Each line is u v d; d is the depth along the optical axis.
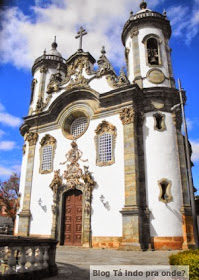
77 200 20.81
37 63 30.31
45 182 22.75
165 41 24.19
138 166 18.89
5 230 36.62
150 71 22.22
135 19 24.48
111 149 19.94
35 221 22.00
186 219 17.62
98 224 18.55
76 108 23.22
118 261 11.54
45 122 25.08
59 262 11.20
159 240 16.95
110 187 18.97
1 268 8.00
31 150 24.80
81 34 26.55
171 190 18.23
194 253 7.32
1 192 46.12
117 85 21.28
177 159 19.42
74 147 22.06
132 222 16.91
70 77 25.27
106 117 21.12
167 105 20.62
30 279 7.46
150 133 19.80
